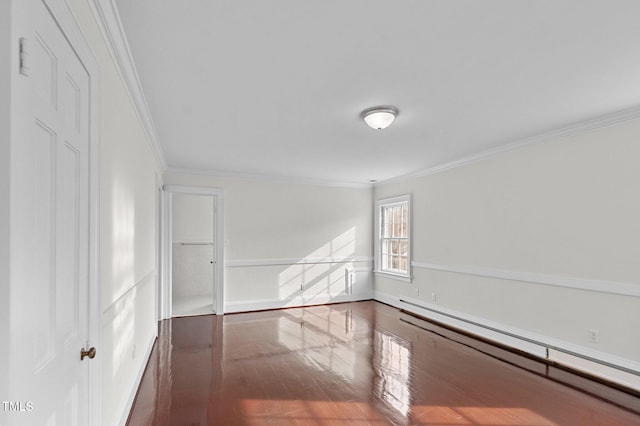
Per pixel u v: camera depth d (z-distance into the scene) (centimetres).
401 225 628
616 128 307
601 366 312
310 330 469
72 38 124
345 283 669
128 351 249
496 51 202
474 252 455
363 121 322
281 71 226
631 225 295
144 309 337
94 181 154
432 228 534
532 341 375
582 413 255
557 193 354
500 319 416
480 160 449
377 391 288
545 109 292
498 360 360
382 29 180
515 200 400
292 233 626
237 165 521
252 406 262
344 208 673
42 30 100
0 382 82
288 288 619
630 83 242
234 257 579
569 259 341
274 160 486
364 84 245
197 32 183
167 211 530
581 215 332
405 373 324
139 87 244
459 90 254
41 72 101
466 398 277
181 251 718
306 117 311
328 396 278
